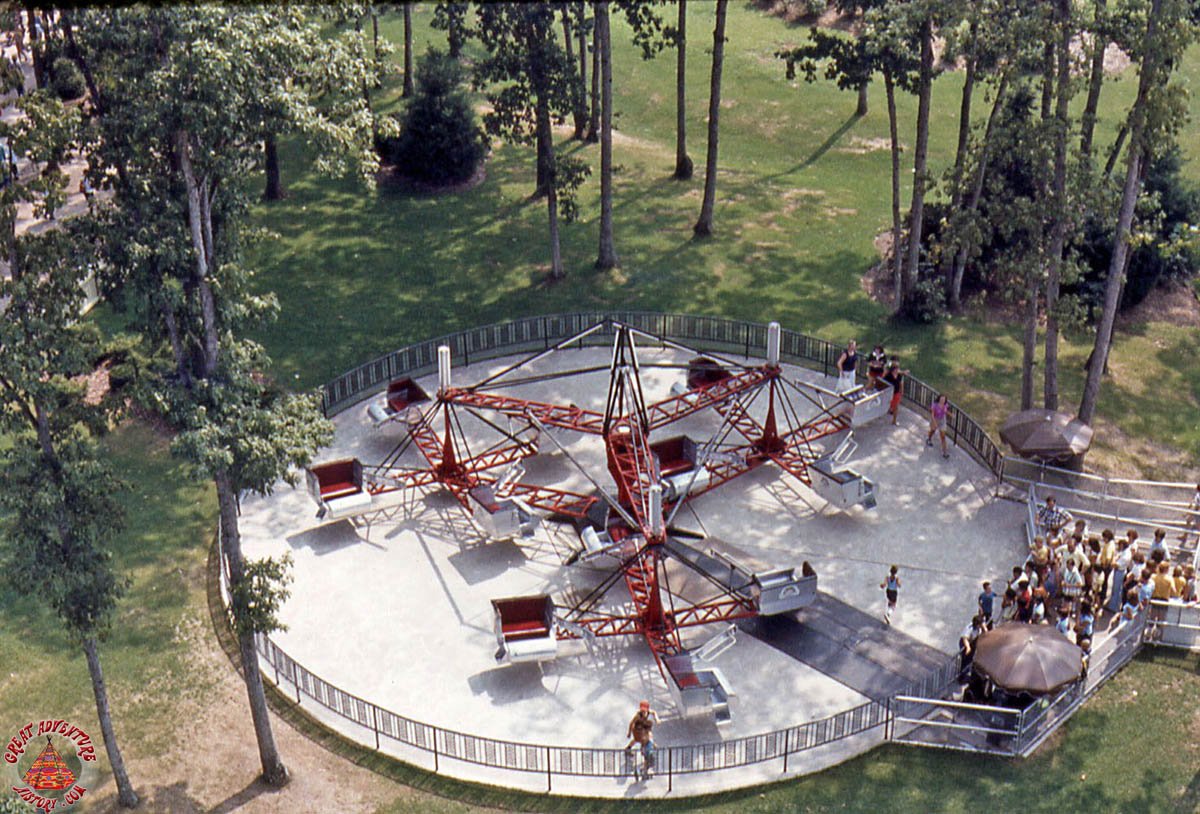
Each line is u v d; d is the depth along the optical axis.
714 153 54.34
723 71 74.62
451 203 58.22
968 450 41.62
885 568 36.66
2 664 33.78
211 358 27.67
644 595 34.84
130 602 35.91
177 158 26.77
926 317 49.00
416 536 38.16
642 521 34.53
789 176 62.41
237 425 27.25
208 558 37.59
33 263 25.48
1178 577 34.44
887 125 68.56
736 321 48.03
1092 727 31.61
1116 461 42.00
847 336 48.47
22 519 26.77
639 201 58.84
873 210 58.34
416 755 31.08
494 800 29.84
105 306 48.88
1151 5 36.88
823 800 29.52
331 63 27.64
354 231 55.53
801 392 40.88
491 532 36.91
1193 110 68.62
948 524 38.41
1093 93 39.06
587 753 30.39
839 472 38.06
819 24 80.50
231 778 30.58
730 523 38.53
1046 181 39.69
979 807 29.27
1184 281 52.62
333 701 32.25
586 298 50.97
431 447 41.00
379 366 46.03
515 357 47.62
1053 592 35.38
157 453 41.66
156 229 26.34
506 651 32.59
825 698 32.22
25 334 25.41
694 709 30.88
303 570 36.69
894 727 31.17
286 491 40.06
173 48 24.72
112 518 27.78
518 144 62.78
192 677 33.53
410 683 32.81
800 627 34.53
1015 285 42.00
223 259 28.16
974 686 31.80
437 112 58.75
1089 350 48.03
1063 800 29.48
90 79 27.00
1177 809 29.25
